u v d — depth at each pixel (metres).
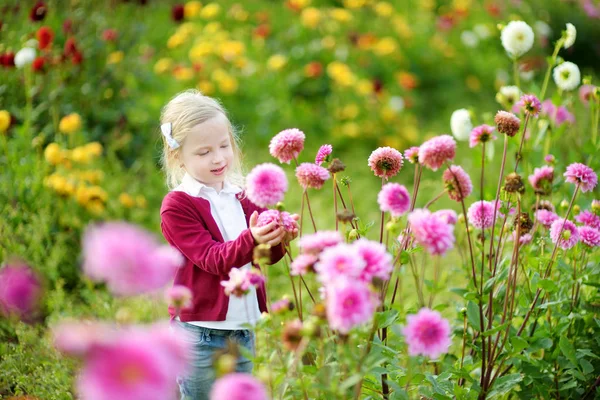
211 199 3.41
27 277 3.03
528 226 3.34
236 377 1.89
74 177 5.79
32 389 3.57
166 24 10.29
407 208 2.48
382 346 2.73
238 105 8.86
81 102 7.19
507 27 4.43
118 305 4.54
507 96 4.53
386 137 8.89
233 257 3.02
